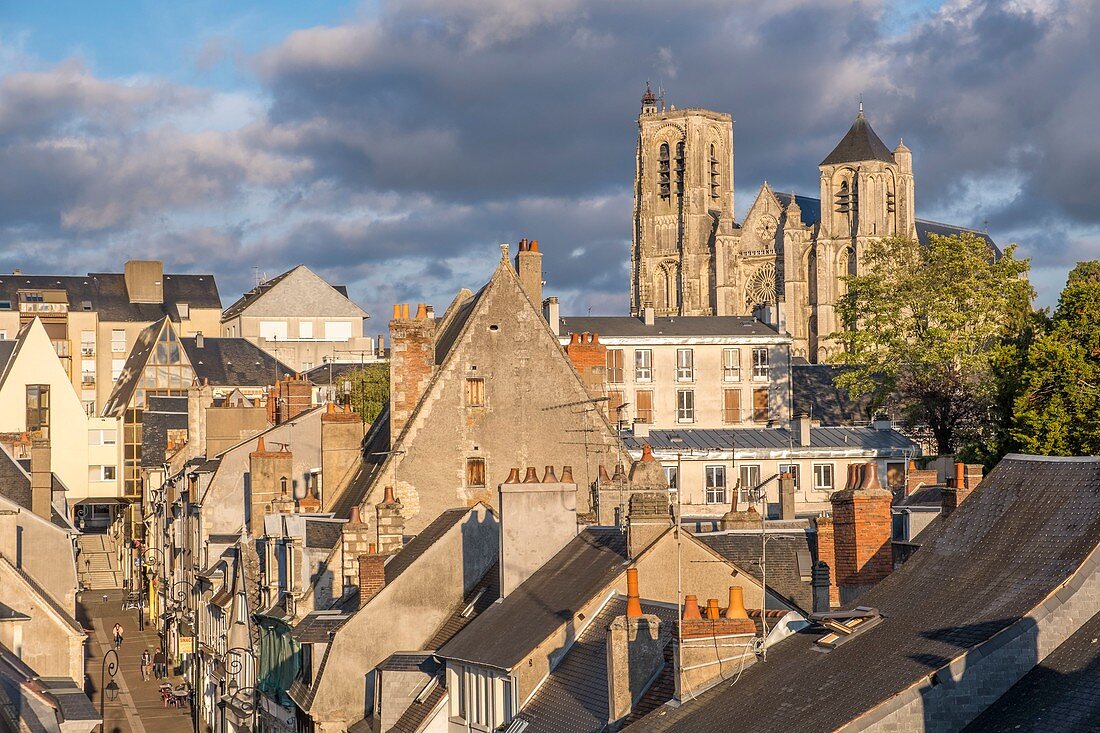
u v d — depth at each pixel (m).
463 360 74.19
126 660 124.19
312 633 59.88
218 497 96.62
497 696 47.56
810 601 51.88
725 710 36.03
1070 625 31.62
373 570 58.78
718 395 161.50
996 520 36.41
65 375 194.00
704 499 121.31
